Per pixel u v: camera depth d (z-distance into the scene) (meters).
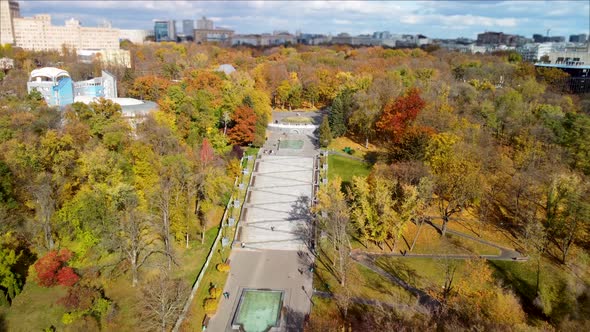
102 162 77.94
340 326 61.97
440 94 140.12
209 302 65.25
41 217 70.94
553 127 113.94
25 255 70.19
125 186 73.62
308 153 121.56
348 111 131.62
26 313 61.44
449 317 60.72
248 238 85.75
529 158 101.75
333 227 77.62
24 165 75.50
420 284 72.88
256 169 111.62
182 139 106.81
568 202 80.88
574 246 82.50
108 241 69.25
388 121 115.00
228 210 93.81
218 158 102.38
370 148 124.94
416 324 58.75
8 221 67.19
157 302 62.41
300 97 175.75
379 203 80.94
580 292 70.00
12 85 149.38
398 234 81.19
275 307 66.94
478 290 64.56
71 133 88.06
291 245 84.00
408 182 88.94
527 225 84.06
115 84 149.88
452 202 87.50
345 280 72.00
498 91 154.12
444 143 93.44
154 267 73.12
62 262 66.69
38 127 91.69
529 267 78.44
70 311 60.97
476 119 121.25
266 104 141.25
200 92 125.56
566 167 103.75
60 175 76.06
